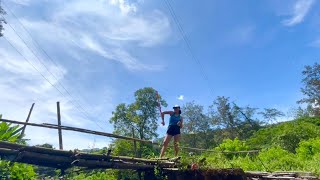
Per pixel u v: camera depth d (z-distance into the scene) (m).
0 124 7.77
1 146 6.03
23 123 6.19
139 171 9.25
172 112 10.24
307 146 21.58
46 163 6.91
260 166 18.17
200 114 50.78
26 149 6.27
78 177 22.73
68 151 6.93
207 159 10.38
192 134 49.66
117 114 42.44
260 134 36.03
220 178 8.30
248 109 50.66
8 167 7.16
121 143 31.16
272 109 51.12
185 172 8.66
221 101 51.31
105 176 20.70
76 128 7.05
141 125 42.12
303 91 55.16
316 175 11.09
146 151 27.89
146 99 42.56
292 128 28.17
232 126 49.69
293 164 18.03
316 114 51.97
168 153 12.58
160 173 8.91
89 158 7.36
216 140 48.94
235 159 19.98
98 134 7.47
